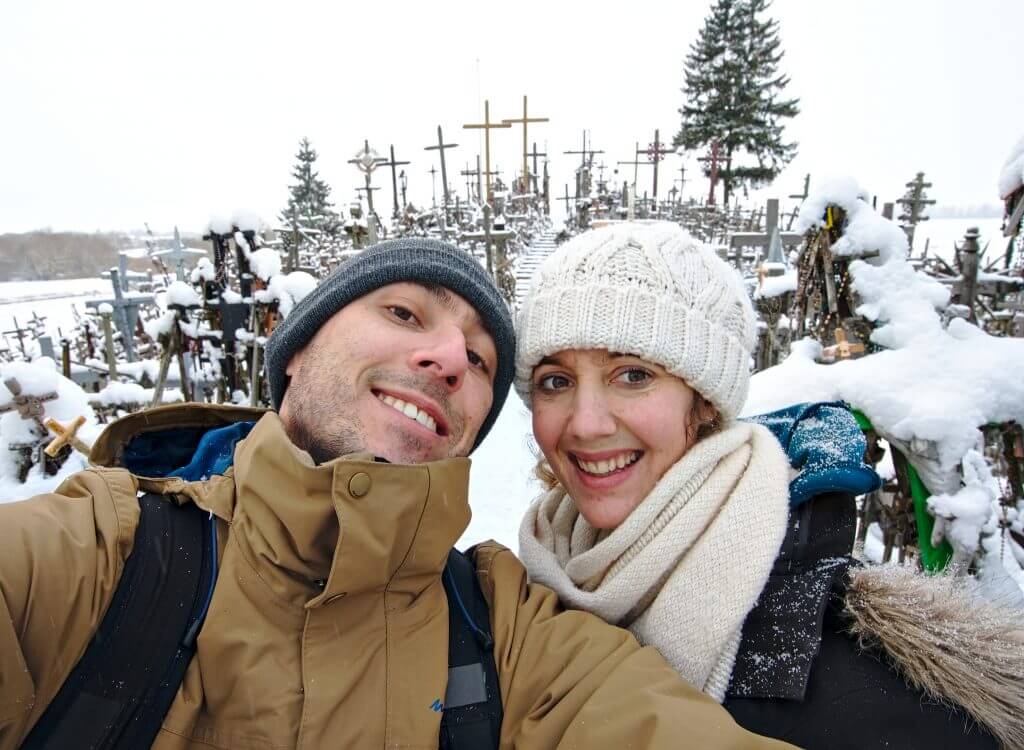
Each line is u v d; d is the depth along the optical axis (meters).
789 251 9.34
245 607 0.95
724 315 1.23
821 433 1.29
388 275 1.21
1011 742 0.86
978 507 2.26
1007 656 0.91
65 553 0.90
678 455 1.23
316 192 37.94
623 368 1.21
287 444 0.99
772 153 33.25
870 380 2.45
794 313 4.08
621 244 1.22
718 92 33.03
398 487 0.98
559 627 1.05
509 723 0.98
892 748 0.88
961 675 0.89
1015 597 1.19
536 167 28.33
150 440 1.46
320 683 0.90
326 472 0.95
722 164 32.56
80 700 0.85
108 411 4.70
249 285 4.70
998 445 2.64
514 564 1.24
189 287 4.75
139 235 50.62
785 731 0.95
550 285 1.26
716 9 33.34
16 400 3.46
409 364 1.15
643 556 1.13
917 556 2.51
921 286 2.79
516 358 1.36
